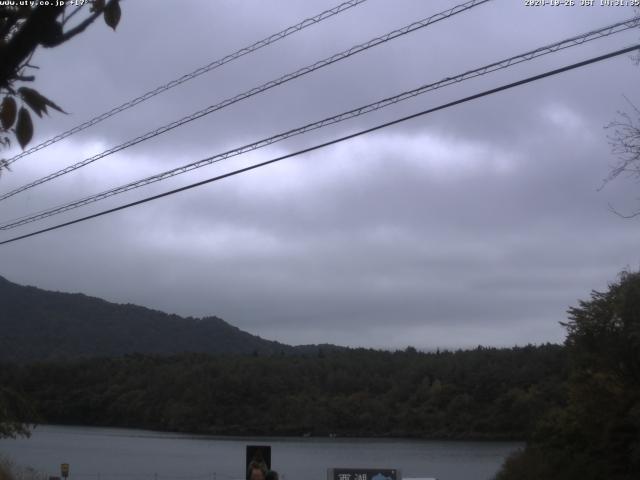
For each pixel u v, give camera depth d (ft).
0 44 10.68
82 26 11.42
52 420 347.56
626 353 97.60
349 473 74.69
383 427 350.02
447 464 218.38
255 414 370.53
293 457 246.68
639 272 97.50
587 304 103.86
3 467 102.27
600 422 101.76
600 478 98.07
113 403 368.68
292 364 406.21
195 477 192.95
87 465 221.05
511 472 117.70
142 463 229.25
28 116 11.64
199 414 367.04
